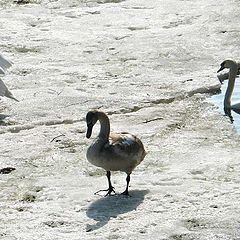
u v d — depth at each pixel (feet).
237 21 76.07
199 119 52.37
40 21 77.66
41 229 35.55
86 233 34.96
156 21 77.20
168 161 44.06
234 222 35.81
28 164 44.14
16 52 67.62
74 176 42.27
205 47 68.69
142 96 56.59
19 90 57.57
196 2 83.97
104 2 85.25
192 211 37.04
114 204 38.04
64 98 55.57
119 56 66.49
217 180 41.06
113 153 37.86
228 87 54.95
